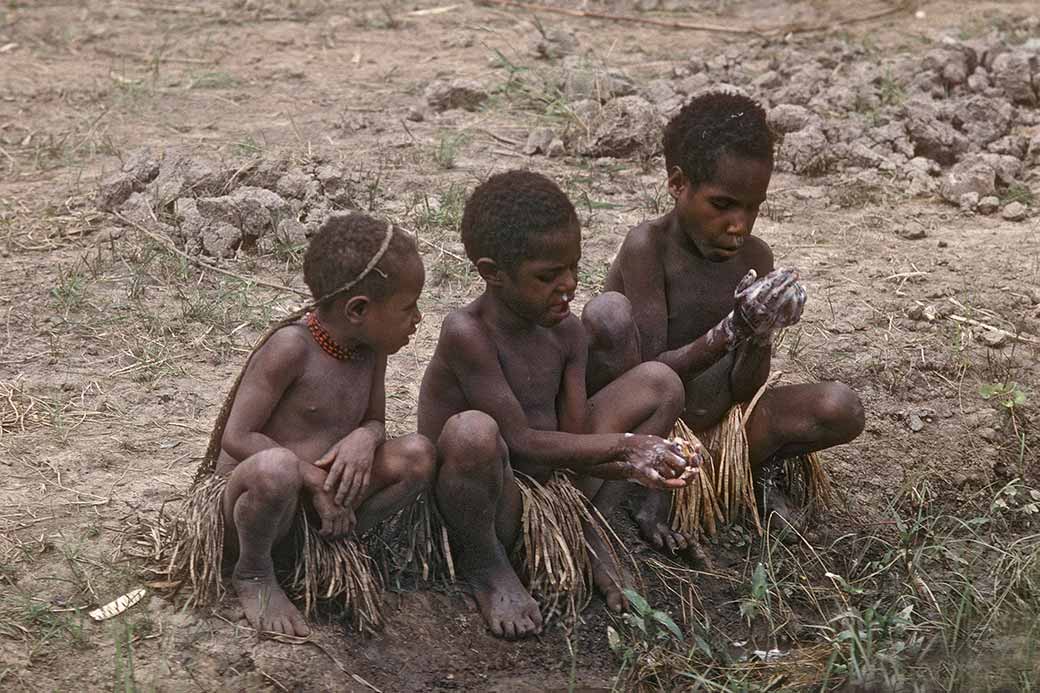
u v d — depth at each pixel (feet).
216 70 42.50
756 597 21.26
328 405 19.89
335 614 20.20
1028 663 20.54
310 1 48.93
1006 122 37.63
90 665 19.04
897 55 43.39
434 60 43.37
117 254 30.37
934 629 21.57
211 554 19.83
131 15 47.67
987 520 23.49
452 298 29.30
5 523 21.56
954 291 30.25
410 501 20.20
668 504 22.99
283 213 31.17
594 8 48.26
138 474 22.97
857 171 35.83
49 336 27.09
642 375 20.92
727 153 20.66
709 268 22.13
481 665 20.30
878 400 26.86
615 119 36.35
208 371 26.32
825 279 30.68
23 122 38.22
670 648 20.99
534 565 21.07
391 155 35.88
